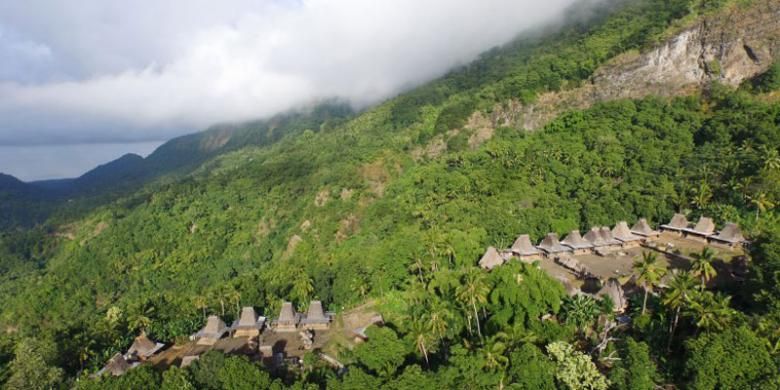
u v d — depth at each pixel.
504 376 53.16
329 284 110.12
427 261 94.25
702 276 68.88
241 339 87.75
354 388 53.78
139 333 96.00
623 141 136.50
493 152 157.25
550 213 110.19
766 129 110.94
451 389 52.72
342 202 183.00
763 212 94.00
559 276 84.75
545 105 177.12
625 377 52.12
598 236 100.00
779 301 55.84
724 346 48.91
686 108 142.62
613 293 69.44
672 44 155.62
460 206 124.88
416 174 171.62
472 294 66.88
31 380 70.25
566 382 52.16
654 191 110.19
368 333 63.94
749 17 143.50
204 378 58.09
